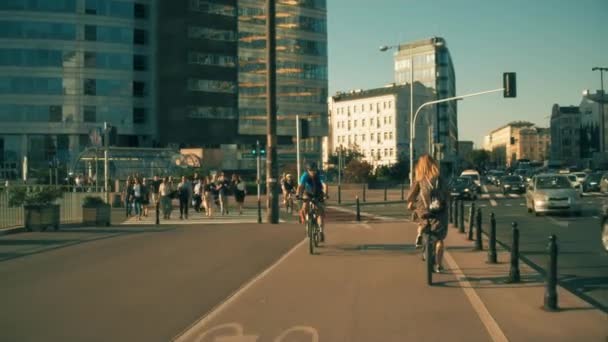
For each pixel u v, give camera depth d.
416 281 9.90
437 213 9.91
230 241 16.45
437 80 132.38
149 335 6.78
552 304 7.81
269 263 12.24
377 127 124.50
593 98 130.25
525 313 7.65
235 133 82.25
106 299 8.72
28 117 71.12
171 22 77.06
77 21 72.69
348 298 8.60
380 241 15.83
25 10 70.75
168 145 77.06
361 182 63.78
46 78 71.62
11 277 10.66
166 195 26.81
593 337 6.54
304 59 91.88
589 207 29.56
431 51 132.62
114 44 74.62
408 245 14.89
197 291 9.30
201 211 31.80
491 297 8.63
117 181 43.50
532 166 125.88
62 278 10.53
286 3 90.31
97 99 73.88
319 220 14.75
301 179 14.39
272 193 23.41
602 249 14.43
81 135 73.12
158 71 76.56
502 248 14.70
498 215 26.17
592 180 46.53
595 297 8.95
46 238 17.50
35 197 20.11
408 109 122.19
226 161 81.94
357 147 104.25
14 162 70.81
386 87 129.75
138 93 76.50
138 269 11.51
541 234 18.06
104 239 17.16
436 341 6.40
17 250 14.60
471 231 16.11
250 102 86.19
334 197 46.75
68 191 24.06
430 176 9.98
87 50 73.38
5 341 6.55
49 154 71.69
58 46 71.94
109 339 6.62
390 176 72.00
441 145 42.78
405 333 6.73
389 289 9.24
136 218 26.98
